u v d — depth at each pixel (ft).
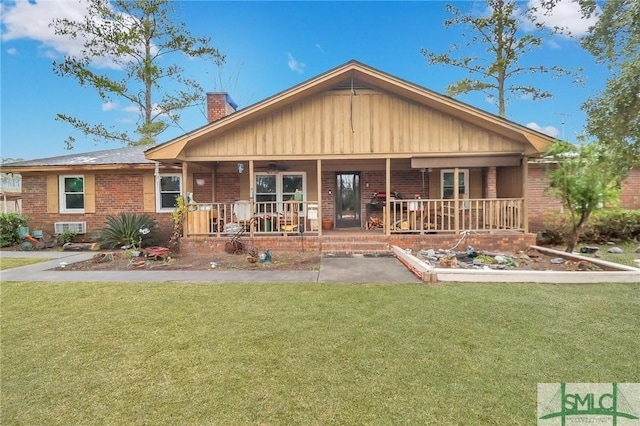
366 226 41.98
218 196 42.34
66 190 42.96
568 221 36.50
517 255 30.22
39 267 26.89
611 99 24.62
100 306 16.66
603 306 15.88
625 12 27.58
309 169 42.11
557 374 10.06
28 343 12.57
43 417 8.39
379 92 32.91
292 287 19.75
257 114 32.35
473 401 8.82
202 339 12.75
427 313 15.12
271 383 9.77
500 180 38.81
